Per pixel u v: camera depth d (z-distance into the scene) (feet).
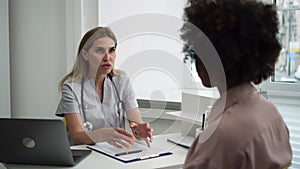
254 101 2.82
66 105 6.52
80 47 6.57
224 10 2.80
